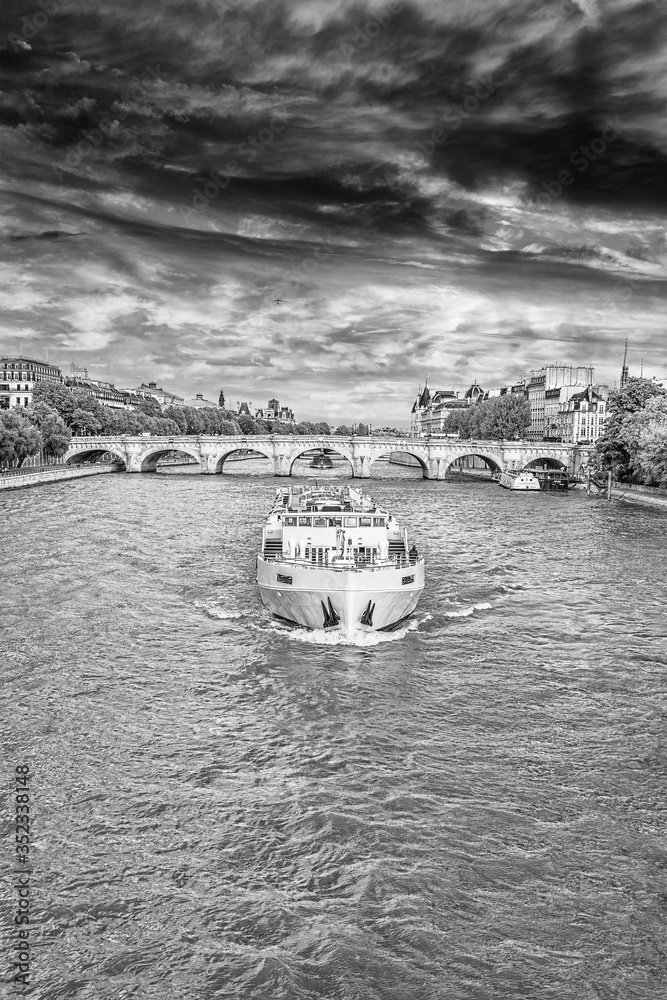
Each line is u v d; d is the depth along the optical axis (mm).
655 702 39688
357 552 54188
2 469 167125
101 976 21734
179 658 45125
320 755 33438
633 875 25719
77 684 40781
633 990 21438
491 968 22047
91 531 92125
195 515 112250
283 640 48656
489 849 26953
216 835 27547
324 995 21109
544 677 43094
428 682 42094
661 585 66000
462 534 95875
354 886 25078
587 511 126625
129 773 31672
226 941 22891
